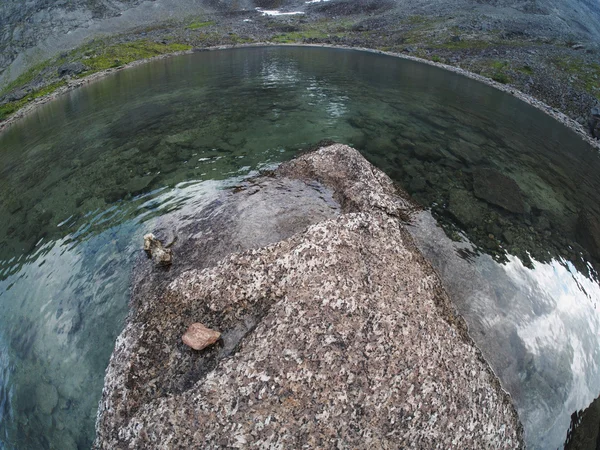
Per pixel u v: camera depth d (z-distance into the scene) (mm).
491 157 22469
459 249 13352
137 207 16297
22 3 95875
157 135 25469
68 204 17328
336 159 17406
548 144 26219
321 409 6938
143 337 9219
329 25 96188
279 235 12984
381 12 104938
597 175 22031
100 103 36500
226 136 24484
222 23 100812
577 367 9695
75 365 9594
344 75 44531
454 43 68188
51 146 25734
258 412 6875
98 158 22438
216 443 6547
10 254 14273
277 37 84375
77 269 12836
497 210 16203
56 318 11023
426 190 17469
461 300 11055
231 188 16922
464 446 7199
